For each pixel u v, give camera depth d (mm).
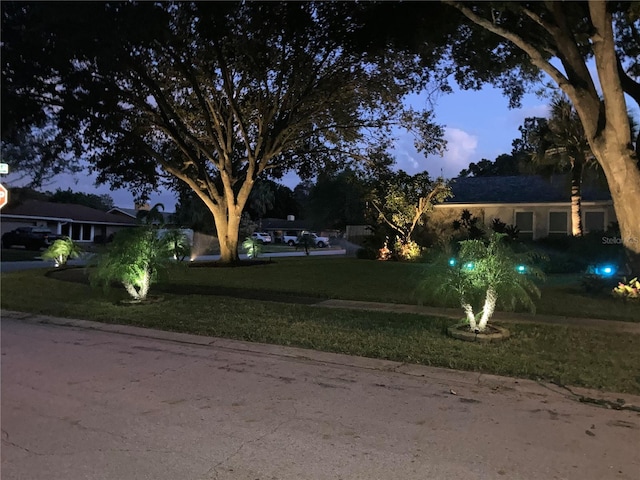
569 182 25578
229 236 21078
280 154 23547
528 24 14398
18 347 8000
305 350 7695
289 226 82250
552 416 5156
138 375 6504
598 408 5395
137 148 20781
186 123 21609
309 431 4730
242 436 4617
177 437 4590
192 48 17141
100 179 22734
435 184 25578
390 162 23188
